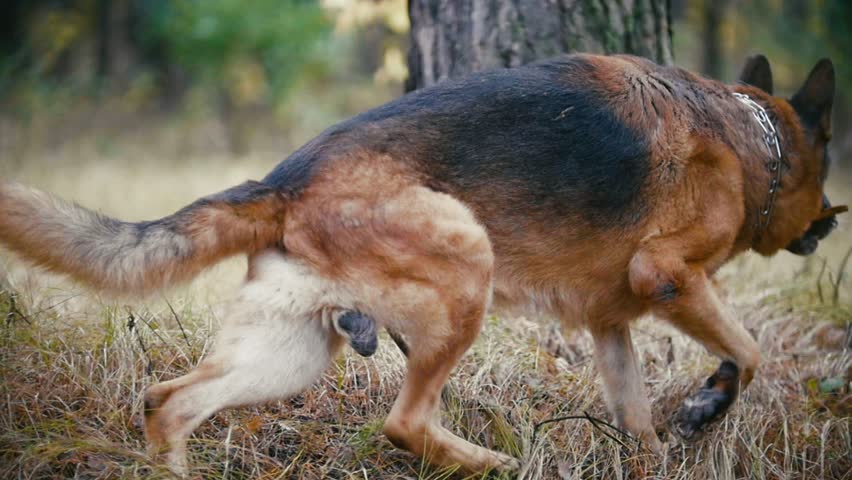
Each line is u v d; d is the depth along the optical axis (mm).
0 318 4281
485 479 3953
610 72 4160
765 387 4816
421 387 3816
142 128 15781
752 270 6406
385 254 3652
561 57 4223
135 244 3572
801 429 4543
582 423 4340
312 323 3707
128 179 11070
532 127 3930
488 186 3855
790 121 4711
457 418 4309
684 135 4164
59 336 4332
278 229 3689
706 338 4203
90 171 11383
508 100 3934
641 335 5227
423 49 5316
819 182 4828
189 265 3631
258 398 3652
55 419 3875
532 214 3930
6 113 14094
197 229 3600
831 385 4840
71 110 15039
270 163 13383
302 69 15852
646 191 4090
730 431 4434
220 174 11938
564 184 3953
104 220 3621
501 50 5098
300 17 15906
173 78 18125
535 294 4121
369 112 3908
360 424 4207
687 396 4723
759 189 4438
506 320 5098
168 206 9391
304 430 4074
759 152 4430
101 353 4285
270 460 3883
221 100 16250
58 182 10047
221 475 3740
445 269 3701
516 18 5070
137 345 4340
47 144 13547
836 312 5652
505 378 4551
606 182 4012
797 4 15711
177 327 4676
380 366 4473
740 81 5027
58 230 3525
